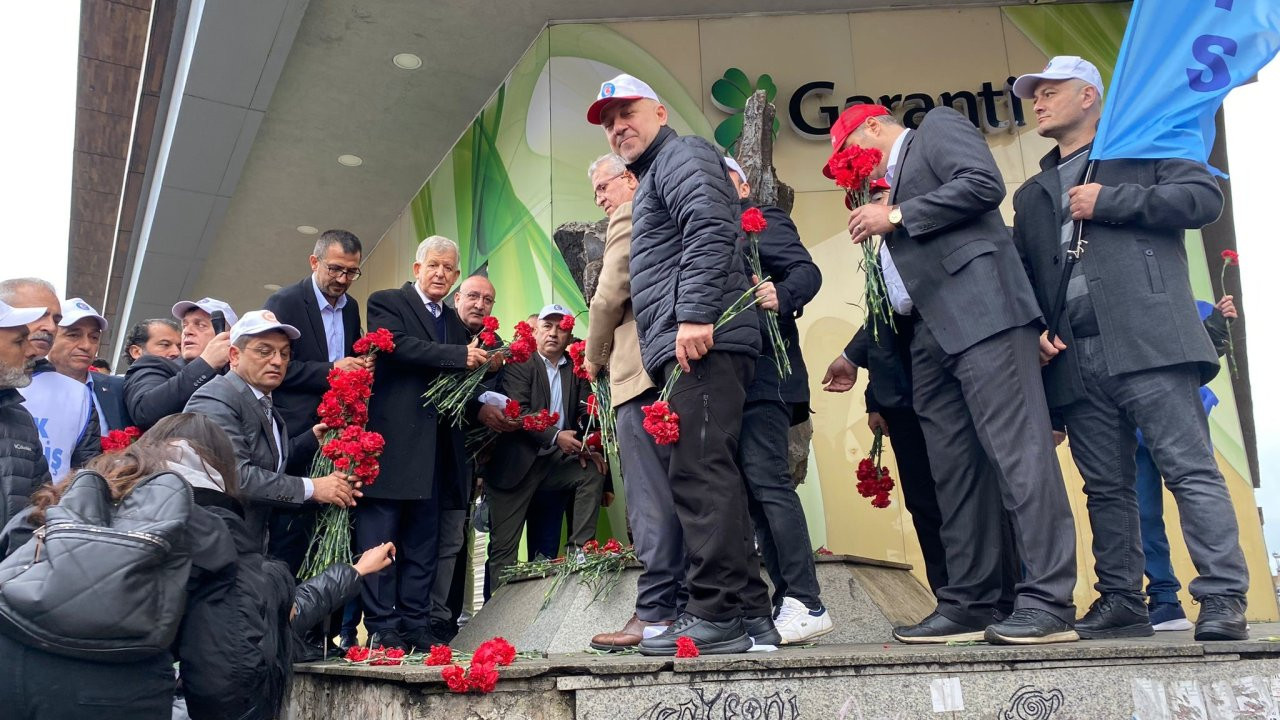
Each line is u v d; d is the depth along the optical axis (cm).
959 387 284
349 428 348
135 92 823
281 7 645
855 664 212
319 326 389
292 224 988
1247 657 216
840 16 697
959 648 225
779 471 310
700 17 698
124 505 193
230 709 204
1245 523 626
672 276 262
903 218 270
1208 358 259
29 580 179
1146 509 373
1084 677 213
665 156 265
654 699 209
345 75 748
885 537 616
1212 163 680
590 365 309
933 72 689
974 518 280
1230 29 282
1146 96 281
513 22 696
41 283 346
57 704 180
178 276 1073
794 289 314
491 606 445
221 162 842
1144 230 272
